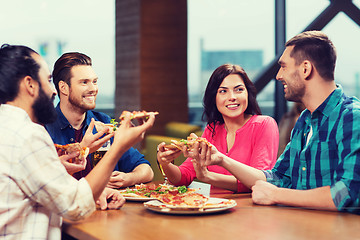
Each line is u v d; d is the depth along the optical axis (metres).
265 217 1.35
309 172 1.60
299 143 1.69
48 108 1.30
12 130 1.18
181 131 2.40
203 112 2.21
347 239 1.11
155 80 2.51
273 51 2.69
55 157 1.21
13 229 1.18
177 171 1.93
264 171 1.78
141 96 2.50
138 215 1.40
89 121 2.06
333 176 1.51
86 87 1.96
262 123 2.09
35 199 1.18
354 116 1.46
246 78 2.12
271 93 2.66
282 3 2.66
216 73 2.11
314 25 2.64
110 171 1.28
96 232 1.20
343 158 1.44
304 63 1.56
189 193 1.57
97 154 1.73
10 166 1.16
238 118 2.13
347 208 1.39
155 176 2.32
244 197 1.69
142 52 2.48
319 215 1.37
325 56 1.54
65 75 1.95
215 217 1.36
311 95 1.58
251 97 2.15
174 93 2.54
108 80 2.48
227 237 1.13
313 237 1.13
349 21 2.60
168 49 2.57
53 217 1.26
